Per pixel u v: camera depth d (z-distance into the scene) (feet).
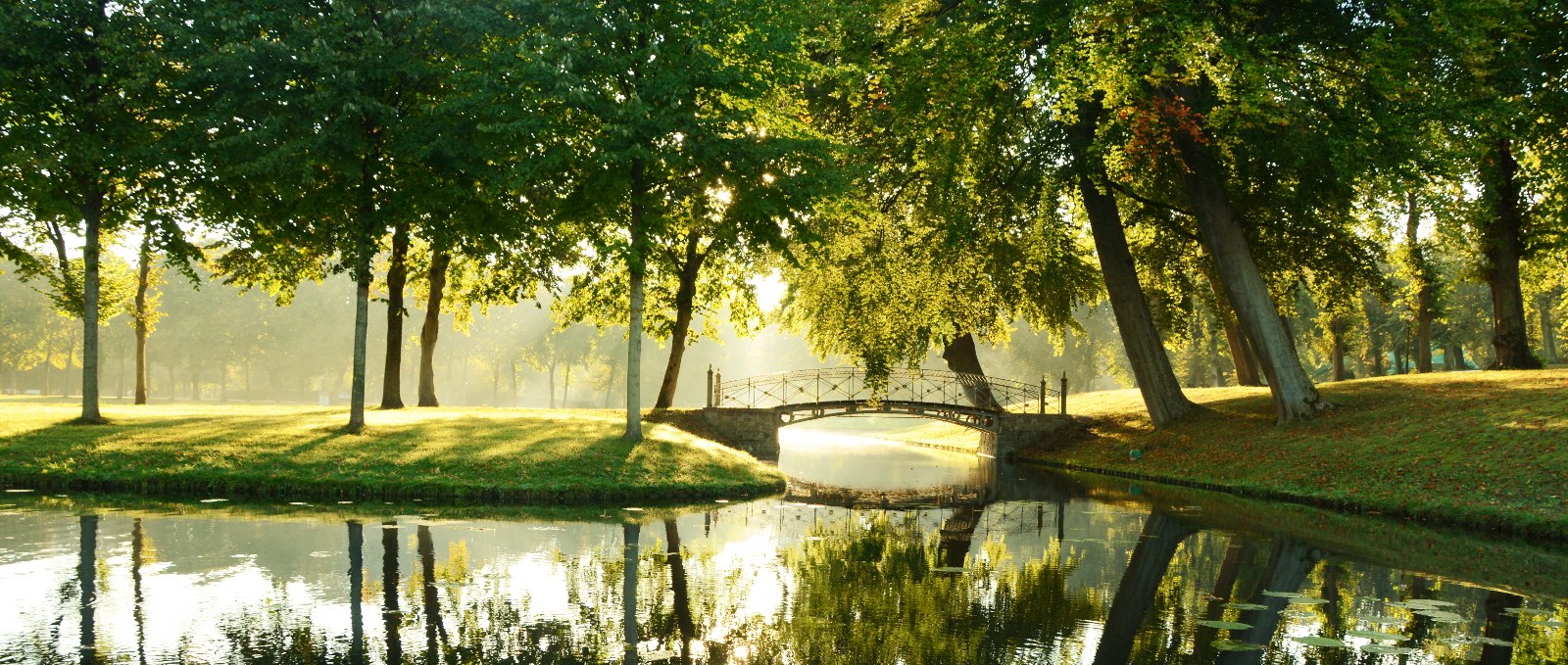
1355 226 86.38
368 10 61.46
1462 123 59.98
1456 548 41.78
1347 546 42.45
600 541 40.65
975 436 126.82
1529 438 56.34
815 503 58.18
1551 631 27.32
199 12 58.44
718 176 61.36
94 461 53.78
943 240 84.48
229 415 77.97
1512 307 87.81
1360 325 155.02
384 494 51.96
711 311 112.16
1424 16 58.75
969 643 25.45
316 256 86.53
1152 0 61.21
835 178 62.03
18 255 70.18
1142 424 98.63
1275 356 77.25
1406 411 70.49
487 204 66.69
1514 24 59.62
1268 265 88.43
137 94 62.28
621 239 61.77
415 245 99.66
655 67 59.62
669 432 75.61
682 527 45.57
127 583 30.40
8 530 39.42
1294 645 25.57
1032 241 81.51
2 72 57.77
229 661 22.62
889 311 90.79
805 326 123.65
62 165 60.70
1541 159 74.74
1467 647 25.46
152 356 246.68
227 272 95.61
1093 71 59.77
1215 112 60.85
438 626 26.13
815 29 71.00
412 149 59.62
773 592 31.53
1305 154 63.93
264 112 58.90
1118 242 90.74
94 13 61.11
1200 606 30.19
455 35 61.93
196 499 50.06
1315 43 64.69
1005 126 72.74
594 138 58.85
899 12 71.92
